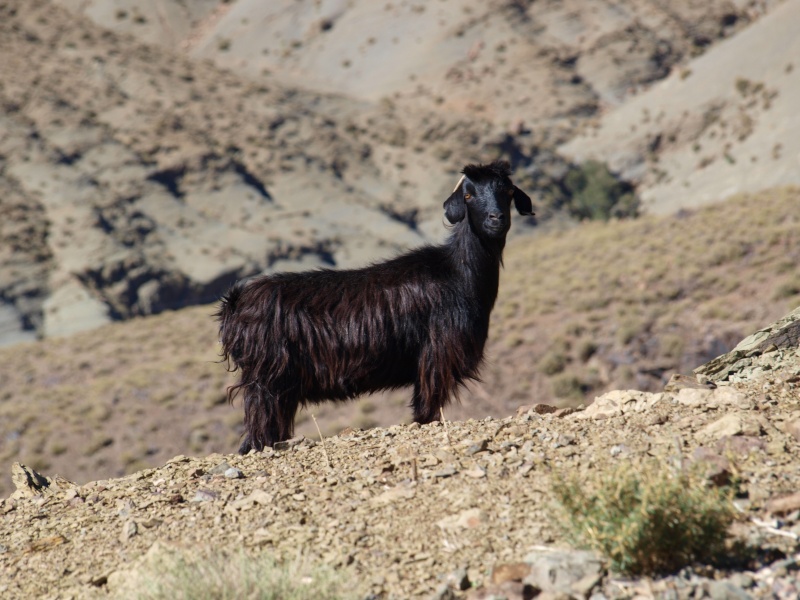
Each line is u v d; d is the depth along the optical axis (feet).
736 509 67.31
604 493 65.36
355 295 109.50
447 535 72.33
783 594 58.90
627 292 540.52
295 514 81.25
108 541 83.87
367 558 70.90
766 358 116.37
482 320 110.83
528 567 64.34
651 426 88.89
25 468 108.47
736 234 581.53
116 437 496.64
